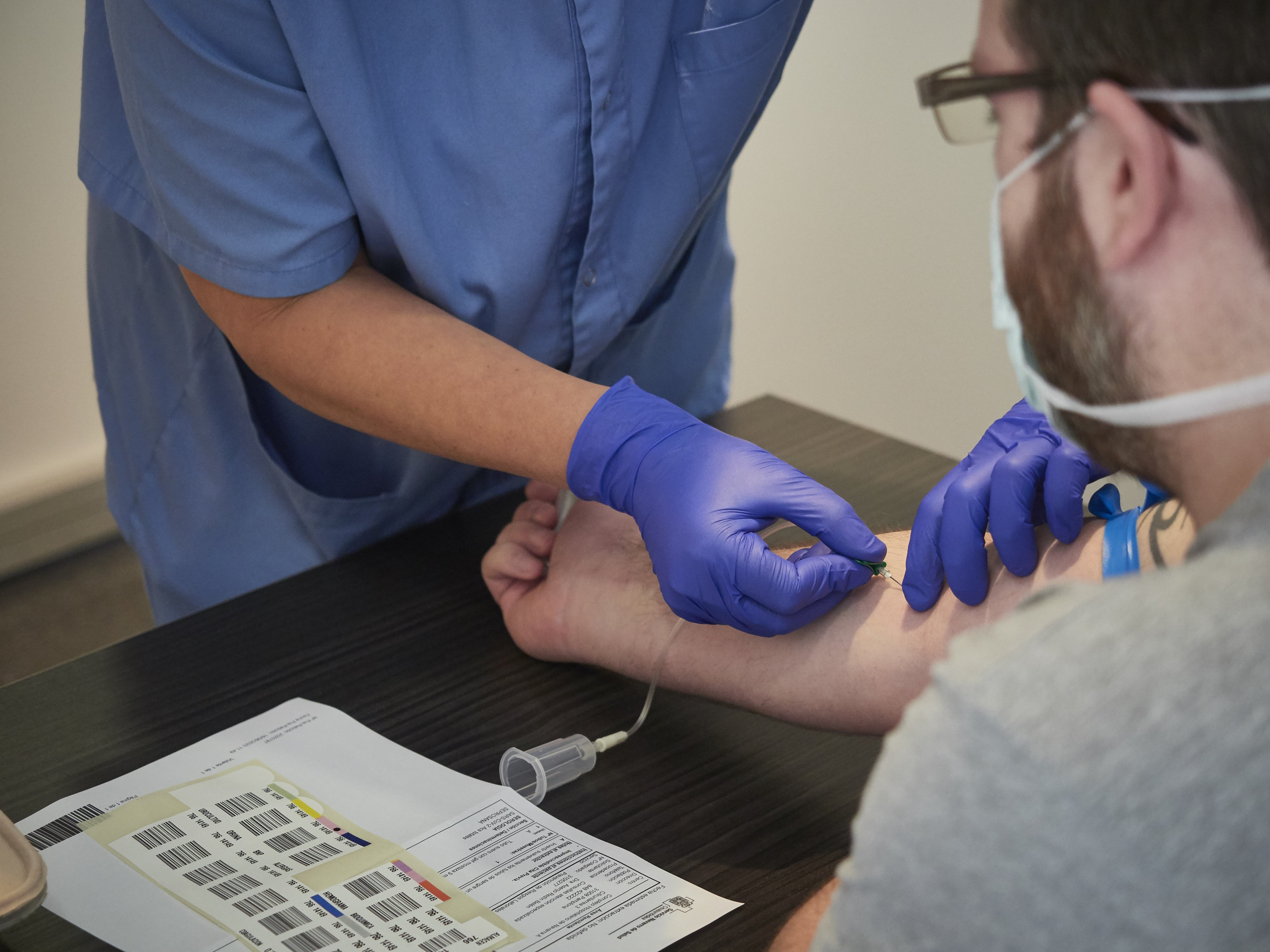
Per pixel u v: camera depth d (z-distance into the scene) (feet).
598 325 4.08
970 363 7.62
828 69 7.22
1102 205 2.30
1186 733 1.97
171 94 3.46
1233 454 2.31
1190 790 1.96
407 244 3.68
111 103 3.81
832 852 3.10
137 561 9.12
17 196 8.11
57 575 8.98
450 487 4.53
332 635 3.81
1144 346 2.32
